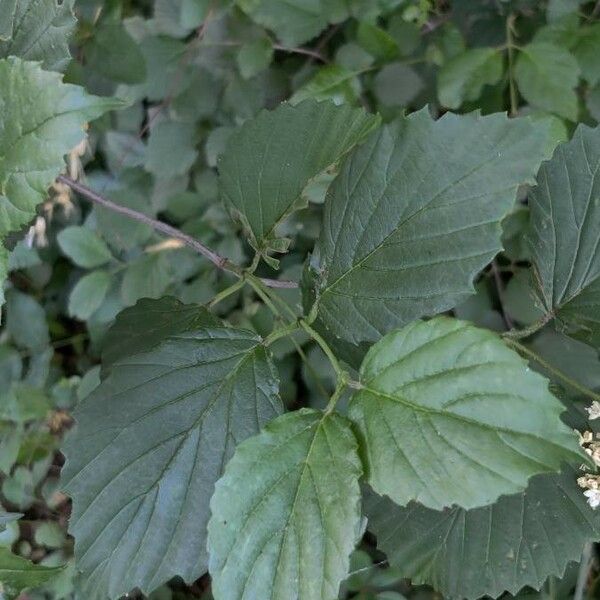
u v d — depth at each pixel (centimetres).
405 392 21
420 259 24
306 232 45
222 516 22
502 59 39
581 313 28
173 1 45
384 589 44
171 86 46
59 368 53
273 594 21
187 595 50
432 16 43
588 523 29
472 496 20
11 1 24
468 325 21
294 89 45
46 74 20
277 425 22
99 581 26
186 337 26
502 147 23
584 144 27
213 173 46
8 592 25
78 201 49
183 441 26
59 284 53
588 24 41
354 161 25
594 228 27
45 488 50
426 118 24
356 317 25
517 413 20
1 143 20
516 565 29
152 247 46
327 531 21
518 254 42
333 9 42
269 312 44
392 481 21
